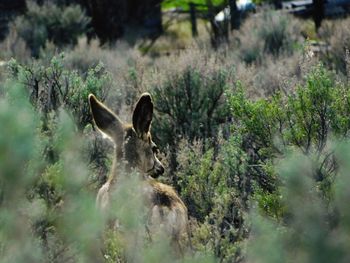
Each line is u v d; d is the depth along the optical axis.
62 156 21.38
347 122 27.56
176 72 45.88
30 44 120.62
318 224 17.64
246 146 30.19
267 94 48.84
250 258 19.03
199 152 33.31
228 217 26.61
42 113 29.64
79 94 35.38
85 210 19.20
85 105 35.06
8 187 18.56
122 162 25.41
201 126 41.97
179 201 25.34
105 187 25.39
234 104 29.52
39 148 20.89
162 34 146.38
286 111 28.56
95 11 143.75
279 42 94.88
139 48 140.62
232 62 66.56
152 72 49.03
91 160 29.72
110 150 31.47
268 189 27.92
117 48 122.12
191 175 32.12
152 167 26.36
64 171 20.44
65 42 126.81
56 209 19.61
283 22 99.44
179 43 141.12
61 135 21.98
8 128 18.12
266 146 28.53
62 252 19.08
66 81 36.16
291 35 97.69
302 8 143.25
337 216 18.38
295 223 18.34
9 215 18.48
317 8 129.00
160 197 24.48
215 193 27.89
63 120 22.56
